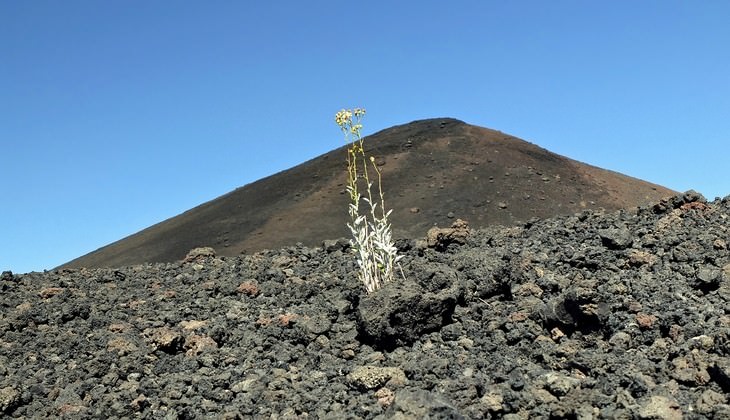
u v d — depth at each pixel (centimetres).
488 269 667
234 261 1077
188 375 556
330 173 5497
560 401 418
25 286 988
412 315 591
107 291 920
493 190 4856
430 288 633
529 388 442
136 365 591
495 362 511
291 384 518
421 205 4609
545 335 562
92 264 4494
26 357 652
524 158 5641
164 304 808
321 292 799
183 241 4550
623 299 607
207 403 498
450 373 499
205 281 933
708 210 909
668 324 530
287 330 652
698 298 597
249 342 635
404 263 846
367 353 587
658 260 718
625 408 392
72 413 500
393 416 381
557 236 910
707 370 438
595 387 441
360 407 449
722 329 489
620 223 923
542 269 736
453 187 4906
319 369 561
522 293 659
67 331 728
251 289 821
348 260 955
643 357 488
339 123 716
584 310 542
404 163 5472
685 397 416
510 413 423
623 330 542
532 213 4541
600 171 5753
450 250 916
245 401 493
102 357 604
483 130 6359
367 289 667
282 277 880
